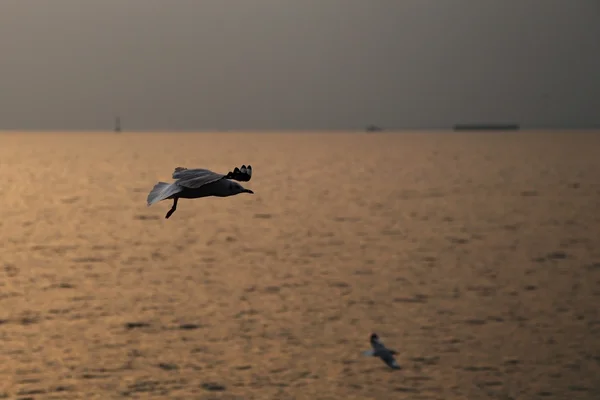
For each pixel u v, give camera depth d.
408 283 50.31
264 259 60.22
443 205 99.56
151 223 84.56
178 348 35.94
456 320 40.75
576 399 30.44
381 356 22.73
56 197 113.44
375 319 40.88
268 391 30.88
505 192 116.44
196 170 11.98
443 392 30.95
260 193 117.06
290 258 60.56
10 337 37.44
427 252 63.22
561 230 76.50
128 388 31.08
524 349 35.81
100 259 60.75
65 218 88.69
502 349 35.75
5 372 32.59
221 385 31.45
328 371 33.03
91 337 37.56
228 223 83.69
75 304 44.41
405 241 69.56
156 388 31.14
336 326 39.56
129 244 68.81
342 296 46.38
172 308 43.47
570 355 35.09
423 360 34.38
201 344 36.56
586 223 81.69
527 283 50.47
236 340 37.06
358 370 33.12
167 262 59.31
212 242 69.81
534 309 43.22
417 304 44.38
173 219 87.88
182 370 33.12
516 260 59.47
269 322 40.28
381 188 124.12
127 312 42.47
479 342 36.84
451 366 33.69
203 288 48.97
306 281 51.09
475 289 48.50
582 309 43.22
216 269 55.84
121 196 115.62
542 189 121.00
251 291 47.91
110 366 33.47
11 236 73.25
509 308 43.38
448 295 46.72
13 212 94.25
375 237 72.19
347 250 64.44
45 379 31.95
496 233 74.50
